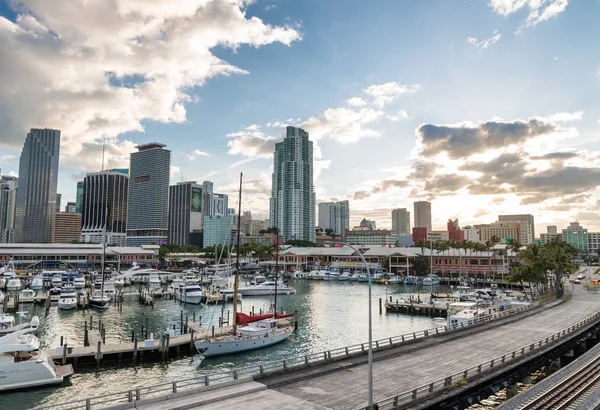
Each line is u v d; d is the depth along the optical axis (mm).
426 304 92938
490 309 79375
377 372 36312
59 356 48812
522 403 31797
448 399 30984
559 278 102312
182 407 27719
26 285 129625
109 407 26984
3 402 39406
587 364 42469
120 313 88625
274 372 34656
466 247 169875
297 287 143375
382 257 189375
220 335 59750
